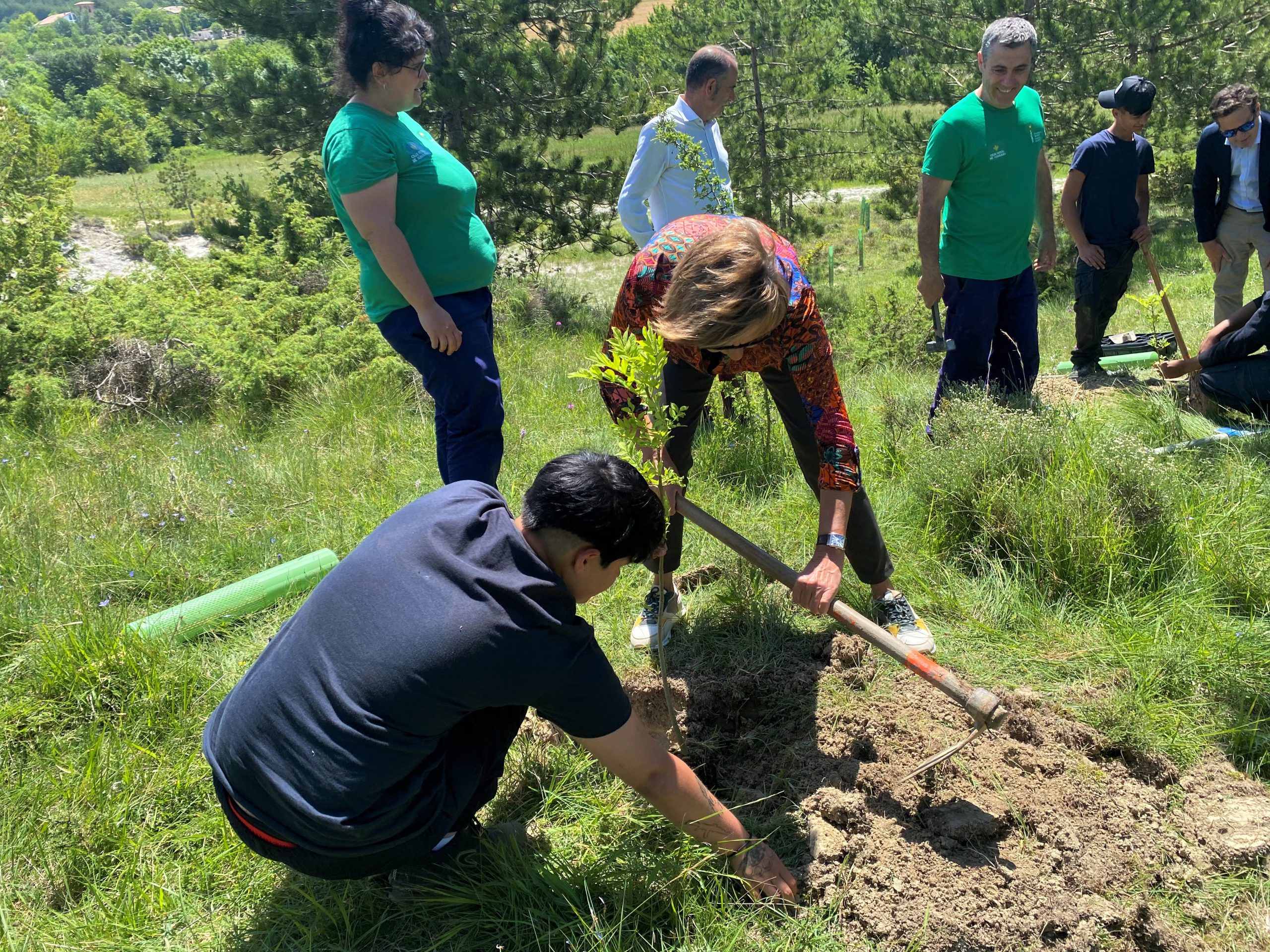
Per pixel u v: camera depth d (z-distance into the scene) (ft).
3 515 13.98
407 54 10.72
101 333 21.58
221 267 27.78
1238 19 46.11
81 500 14.74
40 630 10.73
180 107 43.47
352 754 6.41
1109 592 11.13
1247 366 15.79
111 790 8.76
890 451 14.92
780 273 7.28
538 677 6.33
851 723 9.35
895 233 67.92
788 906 7.56
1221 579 11.32
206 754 7.07
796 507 13.47
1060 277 36.09
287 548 13.33
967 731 9.29
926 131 49.34
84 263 52.85
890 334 24.45
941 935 7.14
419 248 11.44
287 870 8.00
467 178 11.70
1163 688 9.93
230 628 11.59
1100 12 45.68
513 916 7.48
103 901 7.68
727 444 15.01
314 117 42.42
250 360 20.56
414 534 6.67
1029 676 10.17
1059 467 12.59
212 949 7.39
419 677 6.26
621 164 42.88
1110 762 9.05
